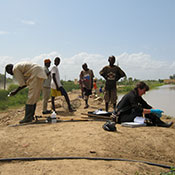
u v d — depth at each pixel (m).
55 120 4.98
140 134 3.96
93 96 11.76
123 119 4.75
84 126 4.48
